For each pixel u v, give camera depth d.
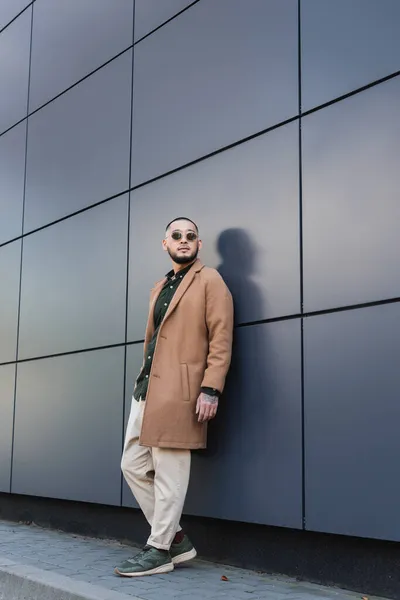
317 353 3.76
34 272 6.25
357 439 3.50
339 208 3.75
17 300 6.44
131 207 5.23
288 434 3.85
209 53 4.72
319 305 3.78
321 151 3.88
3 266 6.73
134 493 4.30
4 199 6.83
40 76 6.53
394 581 3.36
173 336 4.09
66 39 6.23
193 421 3.98
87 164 5.75
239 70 4.47
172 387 3.99
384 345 3.44
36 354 6.07
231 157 4.45
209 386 3.92
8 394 6.40
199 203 4.64
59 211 6.02
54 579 3.81
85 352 5.51
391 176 3.51
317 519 3.64
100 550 4.79
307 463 3.73
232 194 4.41
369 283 3.54
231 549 4.21
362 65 3.72
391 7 3.61
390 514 3.31
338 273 3.71
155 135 5.09
